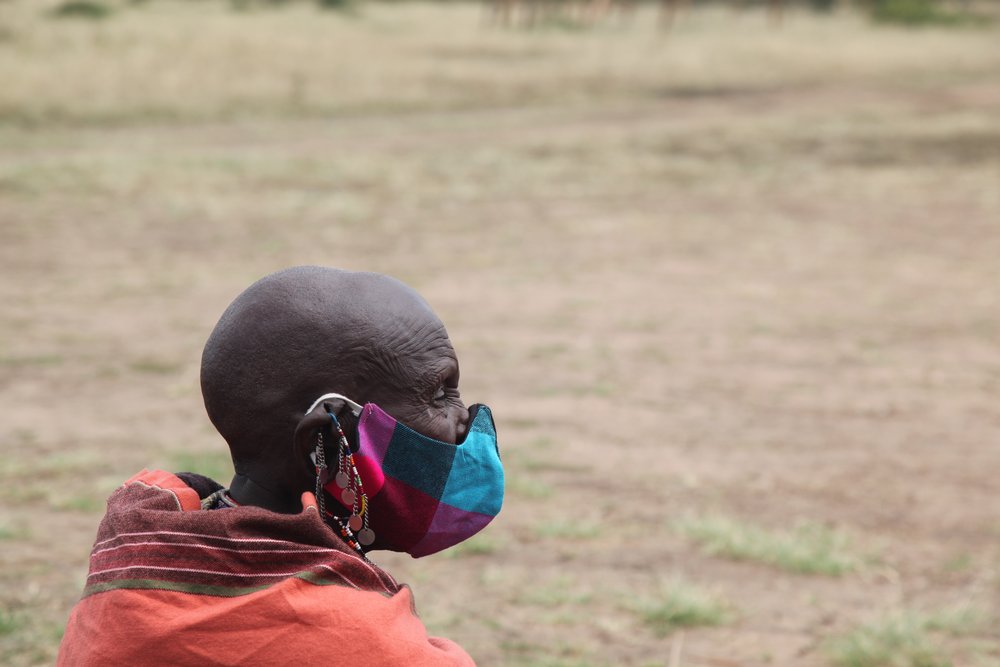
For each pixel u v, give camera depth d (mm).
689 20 83062
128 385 11031
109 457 8844
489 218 21141
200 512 1830
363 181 24656
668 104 41219
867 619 6441
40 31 42531
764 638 6211
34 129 29656
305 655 1738
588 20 75812
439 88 41250
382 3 77250
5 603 6152
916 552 7523
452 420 1971
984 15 86312
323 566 1792
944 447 9766
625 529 7758
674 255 18266
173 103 34344
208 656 1735
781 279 16672
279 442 1892
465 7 81875
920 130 34531
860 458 9430
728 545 7391
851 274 17047
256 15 58375
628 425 10156
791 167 27766
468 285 15875
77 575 6609
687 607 6398
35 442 9219
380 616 1785
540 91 42625
